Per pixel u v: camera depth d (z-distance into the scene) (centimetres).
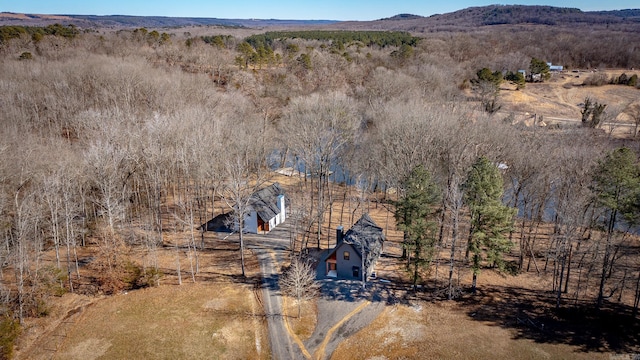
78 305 4959
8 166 5656
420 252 5175
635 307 4794
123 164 6669
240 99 10381
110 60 10794
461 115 8956
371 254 5622
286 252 6238
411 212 5166
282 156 10269
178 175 7644
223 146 7144
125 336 4484
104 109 8094
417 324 4769
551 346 4388
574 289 5378
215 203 7894
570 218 4866
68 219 5362
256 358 4297
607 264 5056
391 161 7269
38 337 4444
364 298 5212
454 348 4391
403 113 8369
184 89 9856
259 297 5197
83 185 6506
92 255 5972
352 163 8319
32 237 5644
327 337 4581
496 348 4381
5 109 7356
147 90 9281
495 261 5169
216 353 4322
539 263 6050
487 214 4747
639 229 6925
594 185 5525
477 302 5147
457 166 6444
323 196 7381
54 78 9288
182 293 5234
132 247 6216
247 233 6850
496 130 7719
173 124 7212
